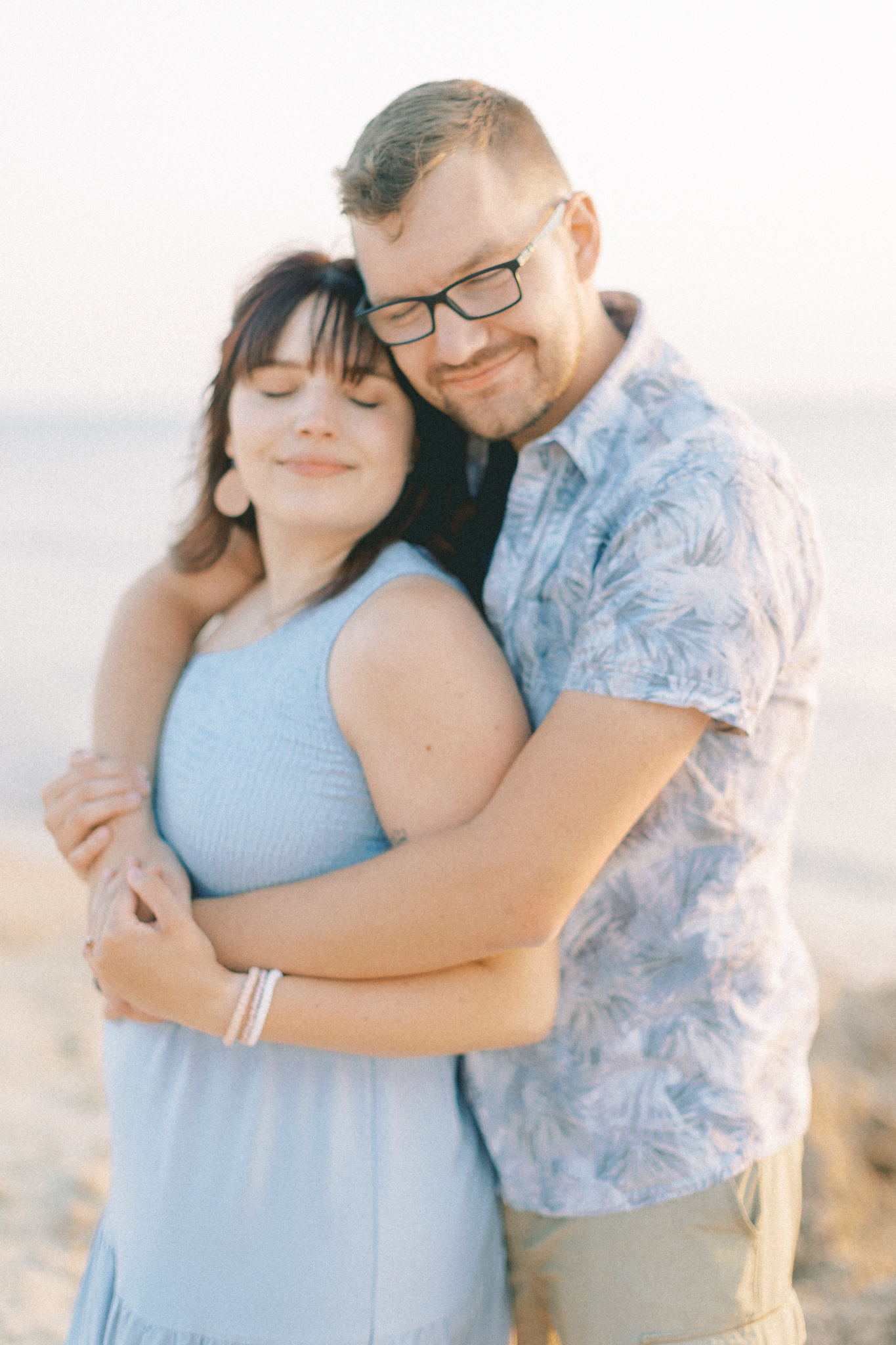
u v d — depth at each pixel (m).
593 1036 1.63
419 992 1.48
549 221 1.56
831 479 26.56
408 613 1.51
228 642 1.81
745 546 1.41
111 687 1.89
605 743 1.38
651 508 1.42
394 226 1.51
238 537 2.00
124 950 1.51
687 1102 1.60
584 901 1.61
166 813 1.73
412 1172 1.60
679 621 1.38
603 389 1.59
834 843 8.98
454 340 1.53
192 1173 1.60
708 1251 1.61
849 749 10.95
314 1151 1.57
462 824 1.47
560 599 1.58
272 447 1.64
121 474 40.72
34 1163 3.83
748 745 1.57
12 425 54.44
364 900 1.44
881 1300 2.88
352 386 1.62
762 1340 1.64
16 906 7.47
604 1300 1.64
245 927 1.52
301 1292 1.55
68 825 1.70
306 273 1.65
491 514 1.86
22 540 27.81
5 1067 4.62
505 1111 1.70
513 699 1.53
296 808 1.57
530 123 1.60
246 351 1.64
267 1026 1.49
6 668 16.89
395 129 1.51
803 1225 3.18
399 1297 1.58
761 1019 1.65
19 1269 3.25
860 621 15.36
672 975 1.61
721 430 1.48
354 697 1.51
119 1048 1.74
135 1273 1.63
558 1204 1.66
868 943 7.21
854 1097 3.79
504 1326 1.81
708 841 1.58
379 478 1.65
